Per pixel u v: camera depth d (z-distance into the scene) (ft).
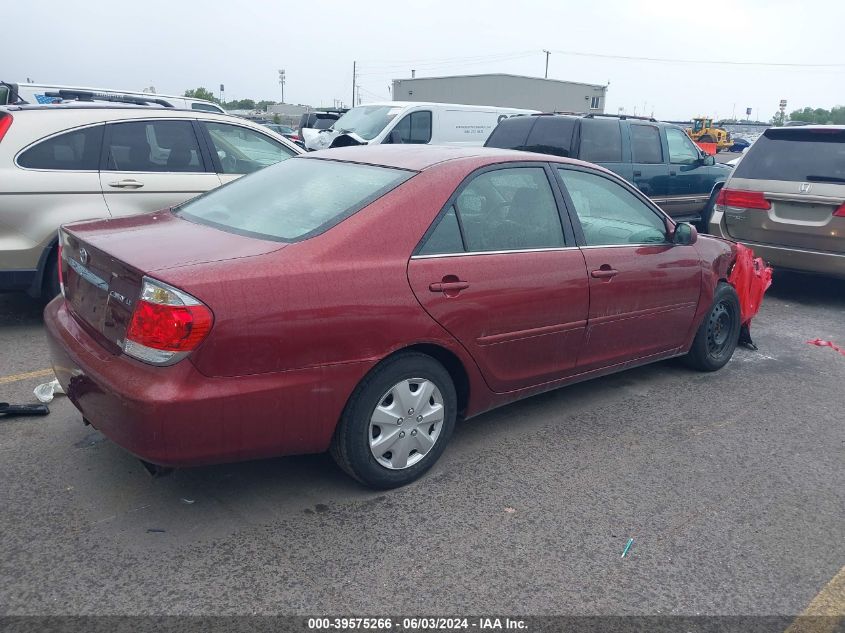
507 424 14.47
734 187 26.96
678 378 17.70
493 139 35.17
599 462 12.98
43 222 17.90
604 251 14.08
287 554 9.84
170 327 8.99
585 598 9.30
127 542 9.93
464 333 11.70
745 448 13.91
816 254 24.94
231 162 21.47
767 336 22.02
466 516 10.99
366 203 11.12
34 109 18.43
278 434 10.00
